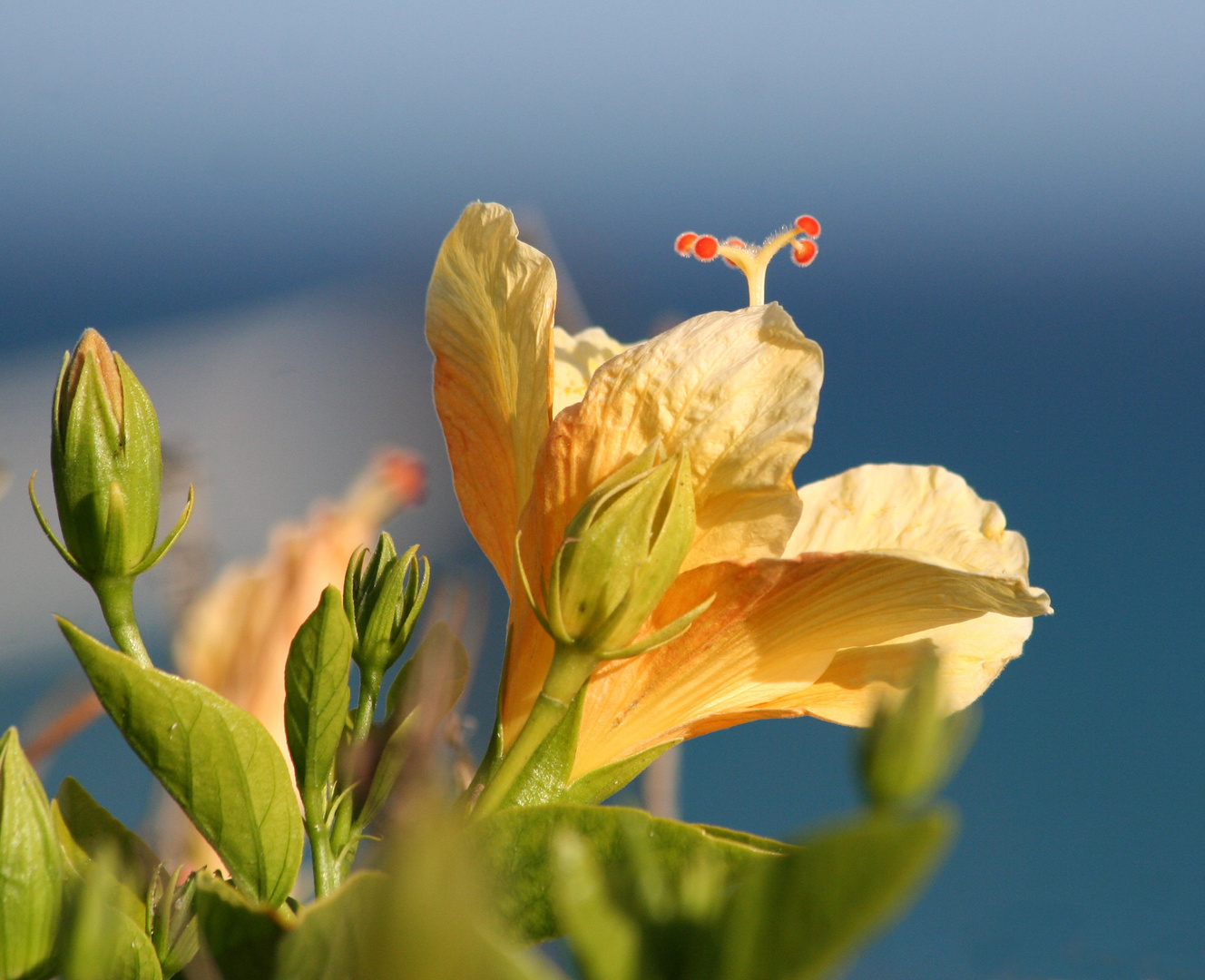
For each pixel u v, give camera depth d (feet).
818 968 2.21
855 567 3.08
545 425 3.11
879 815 2.27
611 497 3.04
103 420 3.06
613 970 2.38
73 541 3.07
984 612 3.11
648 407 3.08
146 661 3.08
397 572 3.11
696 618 3.10
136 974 2.96
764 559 3.08
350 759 3.09
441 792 2.42
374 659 3.11
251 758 3.02
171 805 3.18
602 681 3.10
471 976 2.24
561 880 2.42
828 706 3.16
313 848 3.07
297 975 2.85
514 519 3.15
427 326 3.20
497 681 3.16
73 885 2.95
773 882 2.28
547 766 3.07
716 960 2.32
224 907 2.90
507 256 3.13
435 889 2.23
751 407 3.07
